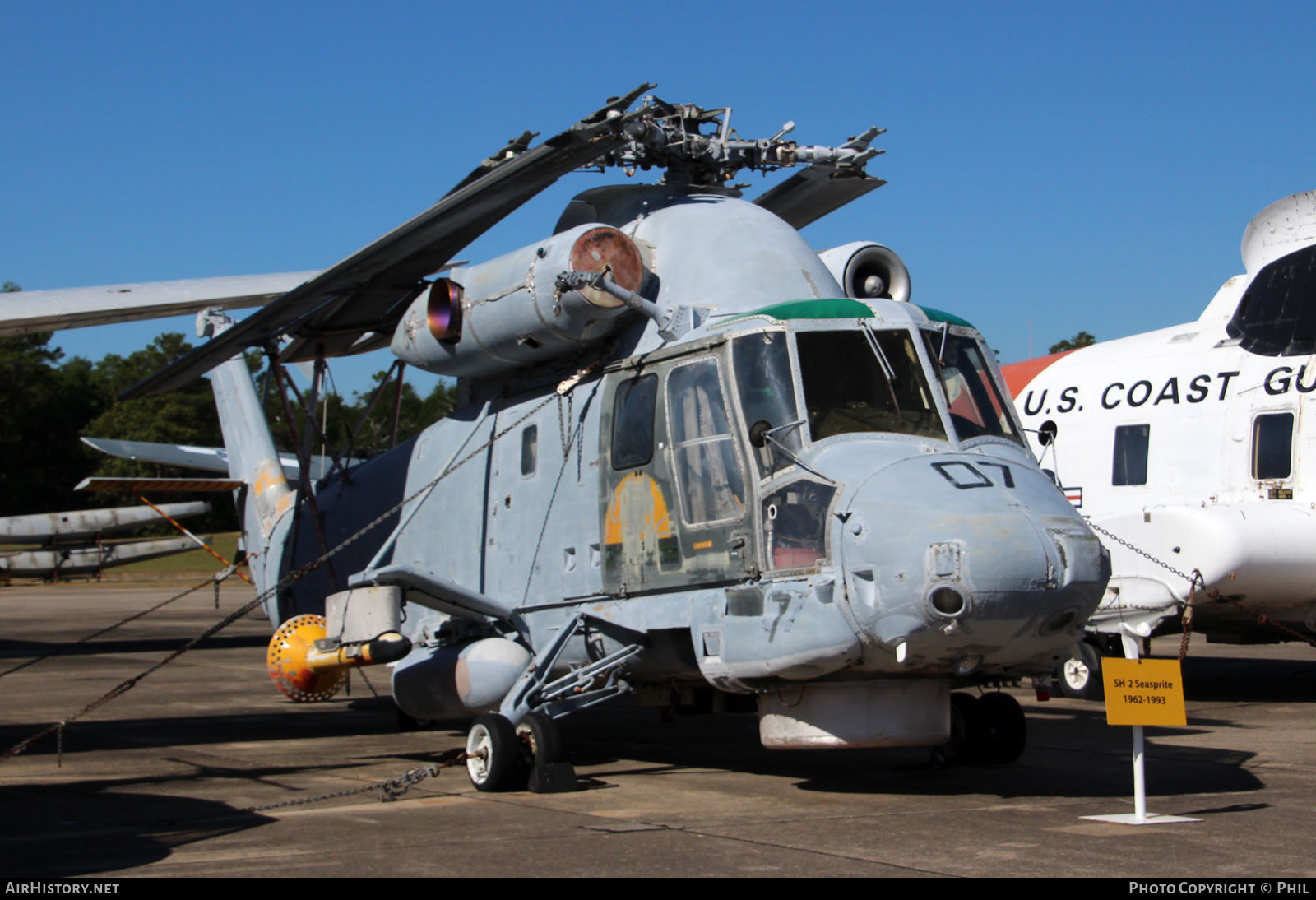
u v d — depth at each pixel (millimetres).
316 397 11953
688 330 8484
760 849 6078
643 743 10453
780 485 7461
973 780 8289
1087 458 15258
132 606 39719
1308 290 13547
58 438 92312
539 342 9203
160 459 23641
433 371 10438
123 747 10656
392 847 6227
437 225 9195
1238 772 8539
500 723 7984
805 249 9047
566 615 9000
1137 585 13531
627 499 8523
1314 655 19672
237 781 8711
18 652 23062
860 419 7652
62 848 6309
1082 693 13914
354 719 12930
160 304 10508
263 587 13930
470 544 10172
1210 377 14258
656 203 9594
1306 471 13234
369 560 11594
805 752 9719
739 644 7395
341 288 10359
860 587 6922
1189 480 14234
